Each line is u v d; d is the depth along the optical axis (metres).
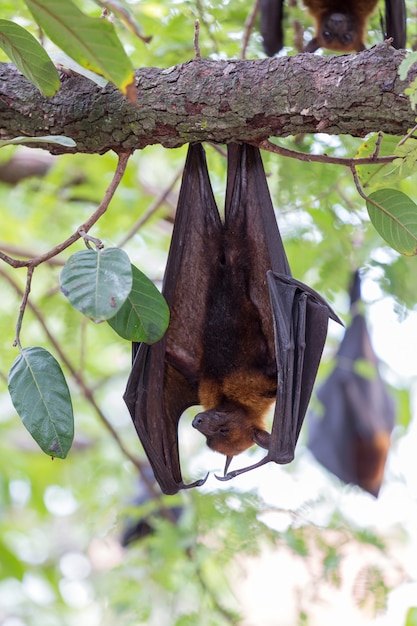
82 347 8.70
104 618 8.80
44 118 5.21
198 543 8.26
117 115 5.07
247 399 6.13
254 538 8.00
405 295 8.34
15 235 11.59
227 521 8.08
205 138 5.13
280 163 7.89
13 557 11.23
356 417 10.02
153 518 8.71
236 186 5.54
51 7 3.82
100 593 8.80
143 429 5.48
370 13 8.36
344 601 8.79
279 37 7.79
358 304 8.86
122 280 4.22
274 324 5.27
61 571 12.69
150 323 4.63
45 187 9.94
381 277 8.38
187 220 5.59
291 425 5.28
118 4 3.80
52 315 9.27
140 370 5.44
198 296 5.80
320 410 10.16
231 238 5.63
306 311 5.39
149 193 10.09
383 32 7.67
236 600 8.47
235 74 4.87
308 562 8.02
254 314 5.91
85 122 5.14
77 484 11.93
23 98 5.21
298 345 5.29
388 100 4.63
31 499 12.46
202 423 5.99
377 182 5.26
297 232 8.45
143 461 10.07
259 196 5.50
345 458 10.09
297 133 4.95
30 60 4.55
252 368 6.05
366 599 7.76
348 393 10.08
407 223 5.02
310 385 5.39
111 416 12.47
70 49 4.01
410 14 8.29
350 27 8.03
